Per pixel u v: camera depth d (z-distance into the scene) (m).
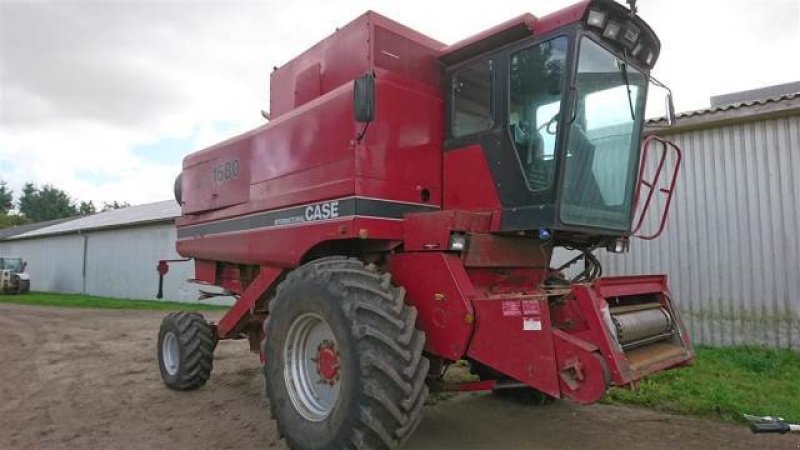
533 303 3.50
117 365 7.97
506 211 4.15
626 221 4.58
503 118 4.21
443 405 5.55
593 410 5.40
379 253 4.52
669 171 8.80
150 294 23.16
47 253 32.28
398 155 4.40
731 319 8.17
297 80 5.43
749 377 6.45
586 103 4.06
